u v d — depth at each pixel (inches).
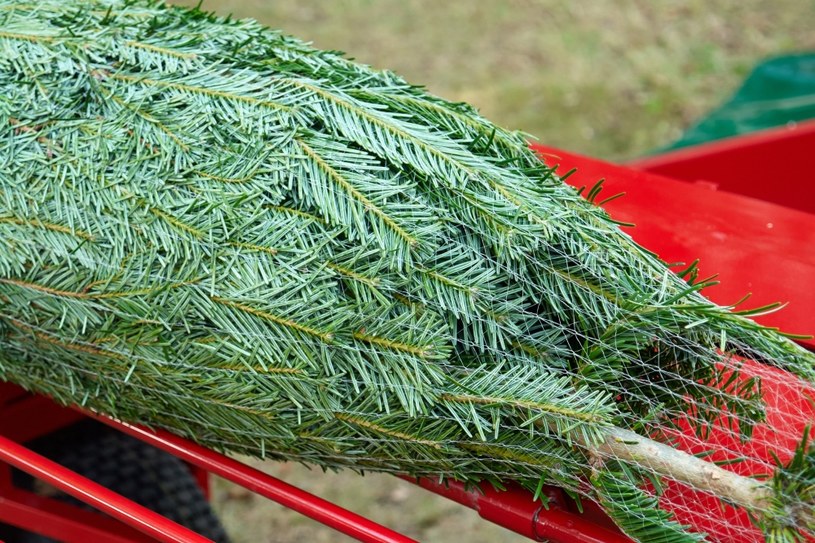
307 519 88.1
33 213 42.6
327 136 42.5
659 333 40.7
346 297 41.0
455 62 176.4
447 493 43.6
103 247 42.1
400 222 40.9
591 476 40.3
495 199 41.5
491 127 44.5
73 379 44.3
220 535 63.3
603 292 41.0
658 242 51.4
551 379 40.4
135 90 44.0
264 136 42.5
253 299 40.8
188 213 41.7
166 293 41.4
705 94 170.6
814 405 41.1
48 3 47.3
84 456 62.5
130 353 42.2
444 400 40.4
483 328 41.1
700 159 76.4
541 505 42.0
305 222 41.3
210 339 41.4
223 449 45.7
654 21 194.1
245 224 41.3
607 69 177.0
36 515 56.6
